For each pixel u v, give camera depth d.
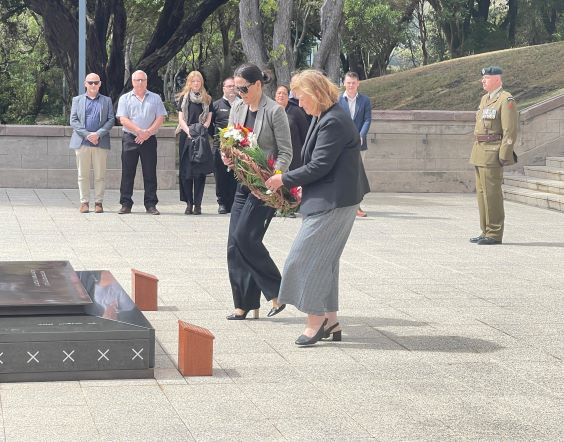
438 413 6.03
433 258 12.35
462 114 21.39
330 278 7.63
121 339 6.63
